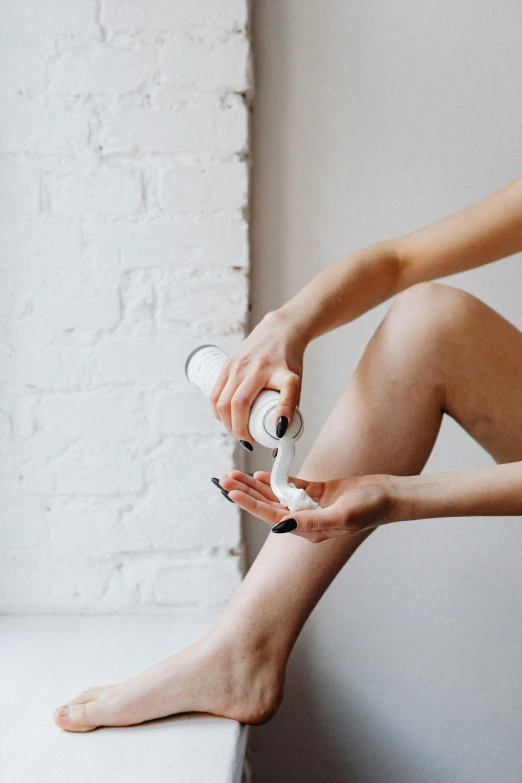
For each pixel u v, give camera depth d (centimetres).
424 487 78
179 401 136
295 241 144
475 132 142
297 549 94
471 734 145
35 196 135
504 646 145
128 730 92
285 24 142
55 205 135
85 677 108
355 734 146
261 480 84
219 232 135
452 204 143
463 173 143
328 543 93
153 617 137
